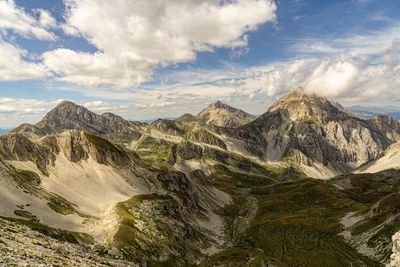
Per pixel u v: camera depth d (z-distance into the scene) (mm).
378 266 155375
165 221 182250
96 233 135750
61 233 114188
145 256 128000
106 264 77188
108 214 163750
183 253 156000
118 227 140250
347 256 174000
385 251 164625
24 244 58438
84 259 69938
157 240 147375
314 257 178250
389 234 174875
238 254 175500
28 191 160250
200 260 164000
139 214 173250
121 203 181875
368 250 173625
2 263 40312
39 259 49219
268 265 161000
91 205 184750
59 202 164375
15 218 123062
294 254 187875
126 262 111062
